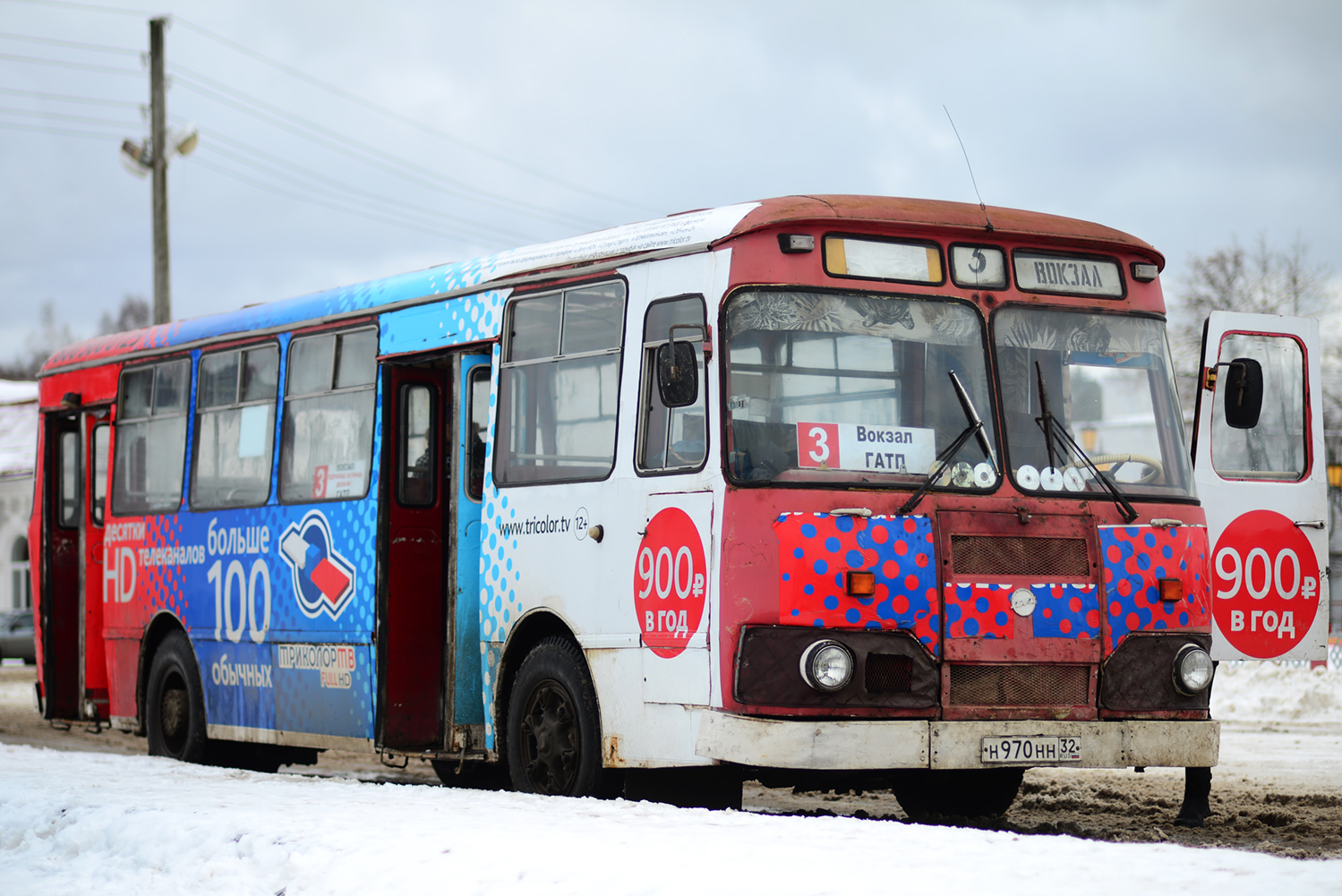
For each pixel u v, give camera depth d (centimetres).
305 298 1334
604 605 986
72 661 1614
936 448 922
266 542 1325
